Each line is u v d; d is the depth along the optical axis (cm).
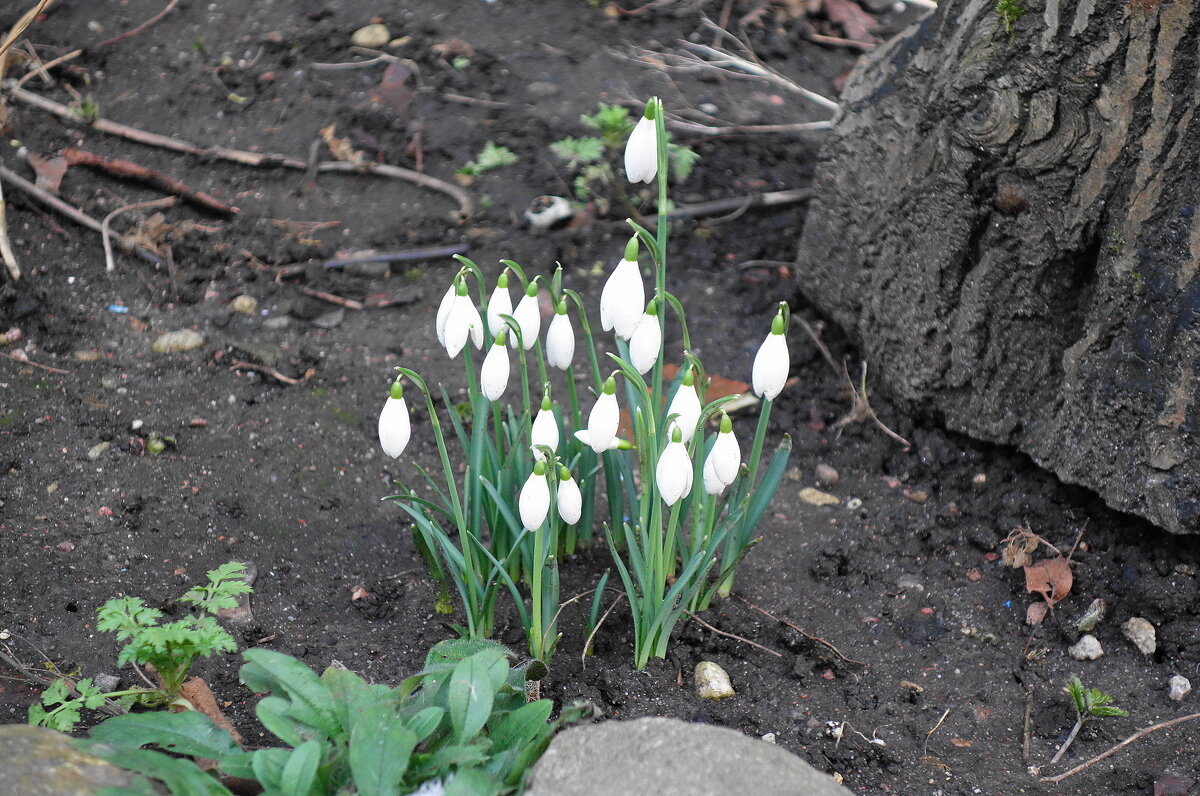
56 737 93
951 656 107
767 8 165
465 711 95
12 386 117
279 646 106
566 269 130
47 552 108
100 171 132
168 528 111
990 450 116
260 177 134
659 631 105
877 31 163
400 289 128
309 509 113
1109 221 108
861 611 109
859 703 105
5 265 123
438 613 108
